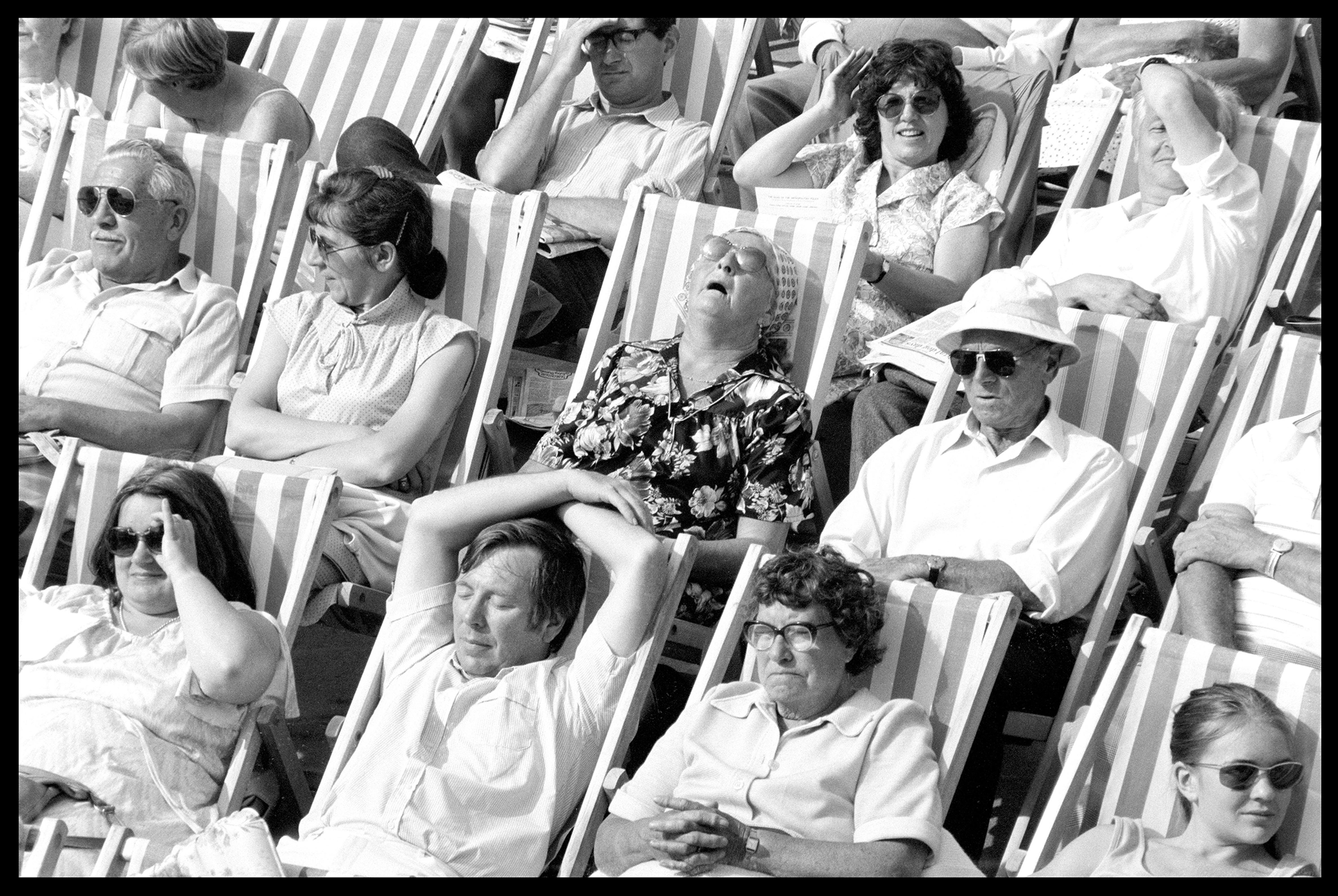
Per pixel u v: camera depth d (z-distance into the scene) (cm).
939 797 661
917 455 860
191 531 770
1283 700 670
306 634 976
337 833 684
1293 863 636
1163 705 696
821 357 919
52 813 686
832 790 666
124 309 969
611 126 1220
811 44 1391
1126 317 951
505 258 977
